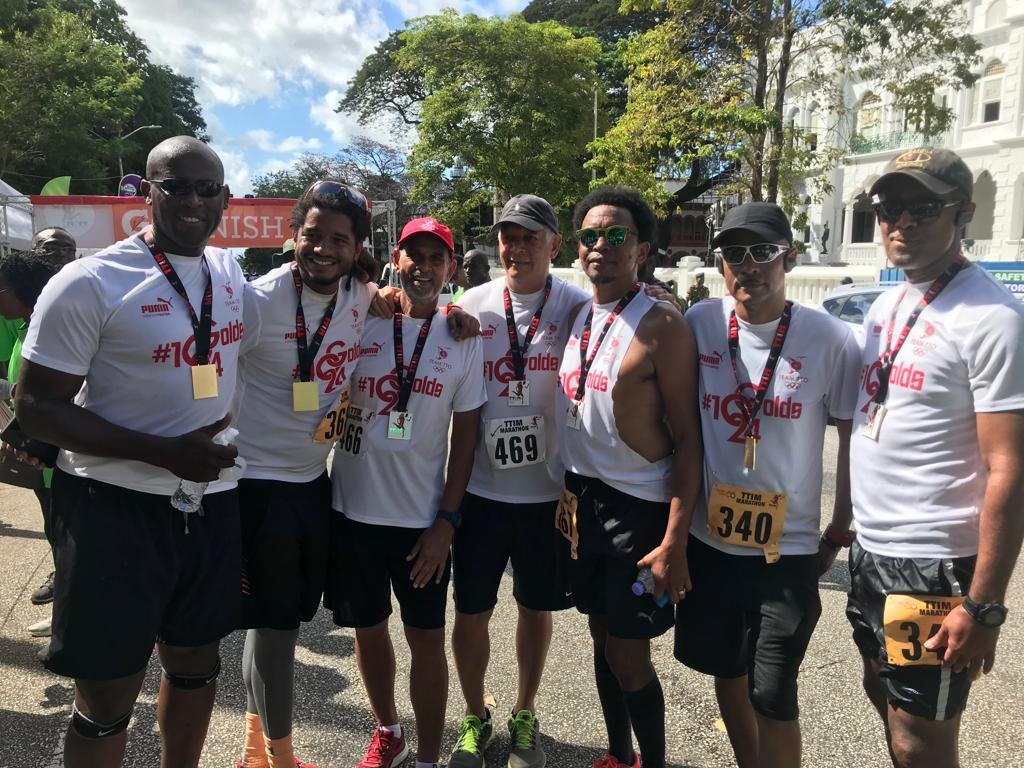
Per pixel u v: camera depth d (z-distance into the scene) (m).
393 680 2.54
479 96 25.83
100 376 1.79
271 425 2.27
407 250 2.34
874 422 1.85
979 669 1.69
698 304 2.32
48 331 1.68
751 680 2.05
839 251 28.91
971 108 24.67
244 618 2.25
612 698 2.41
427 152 26.50
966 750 2.56
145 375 1.79
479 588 2.55
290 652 2.32
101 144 24.91
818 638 3.47
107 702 1.82
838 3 12.76
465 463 2.46
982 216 25.39
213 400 1.91
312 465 2.37
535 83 25.66
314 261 2.15
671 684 3.07
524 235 2.49
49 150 21.62
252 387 2.27
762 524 2.04
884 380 1.85
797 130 13.48
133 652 1.80
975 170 24.45
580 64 26.19
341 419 2.37
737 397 2.11
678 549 2.10
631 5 14.26
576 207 2.41
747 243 1.99
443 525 2.37
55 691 2.87
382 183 41.59
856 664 3.21
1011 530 1.58
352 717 2.78
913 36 13.74
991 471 1.61
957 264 1.79
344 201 2.15
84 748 1.85
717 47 13.95
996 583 1.60
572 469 2.35
